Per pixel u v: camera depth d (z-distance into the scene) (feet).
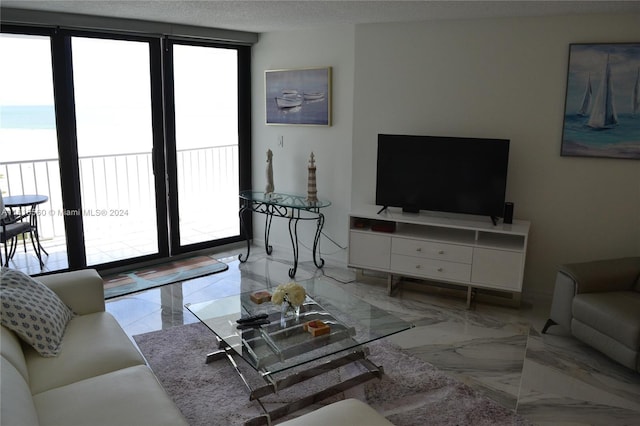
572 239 13.51
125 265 15.80
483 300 13.84
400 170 14.26
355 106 15.25
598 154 12.80
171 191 16.39
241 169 18.33
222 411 8.74
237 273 15.93
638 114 12.28
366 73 14.93
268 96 17.10
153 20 14.30
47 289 8.97
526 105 13.34
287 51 16.53
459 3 11.32
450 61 13.92
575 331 10.91
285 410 8.62
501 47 13.33
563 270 11.24
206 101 17.12
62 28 13.37
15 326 7.72
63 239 17.26
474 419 8.63
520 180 13.75
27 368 7.51
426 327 12.20
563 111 13.00
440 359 10.66
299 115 16.53
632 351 9.47
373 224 14.64
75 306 9.50
